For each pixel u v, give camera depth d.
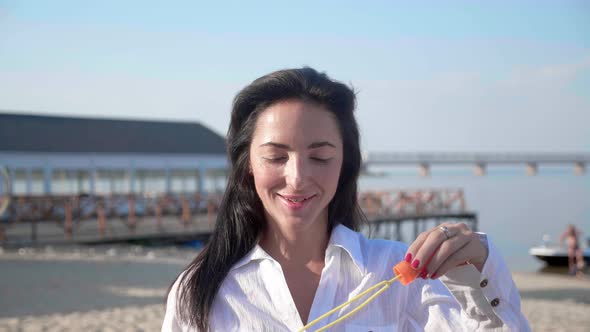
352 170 1.71
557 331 8.29
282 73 1.58
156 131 33.47
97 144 29.81
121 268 15.50
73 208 24.55
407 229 36.78
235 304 1.58
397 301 1.59
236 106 1.62
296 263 1.67
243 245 1.65
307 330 1.54
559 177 143.62
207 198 28.28
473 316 1.44
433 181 133.88
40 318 8.59
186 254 19.91
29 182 26.41
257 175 1.56
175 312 1.67
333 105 1.54
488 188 90.06
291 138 1.50
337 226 1.67
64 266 15.58
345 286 1.61
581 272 19.41
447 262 1.35
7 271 14.48
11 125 29.47
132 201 23.61
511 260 24.14
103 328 7.67
